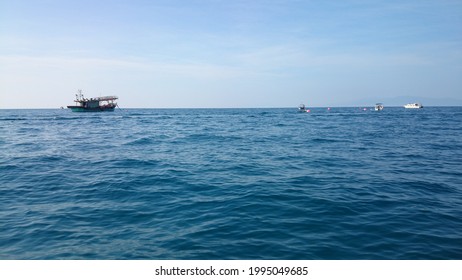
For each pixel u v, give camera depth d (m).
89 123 48.00
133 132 32.72
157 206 8.59
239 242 6.29
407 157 16.70
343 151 18.91
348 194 9.53
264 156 17.17
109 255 5.86
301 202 8.73
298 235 6.57
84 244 6.29
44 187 10.69
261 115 82.31
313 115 80.00
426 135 28.88
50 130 34.94
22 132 32.25
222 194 9.66
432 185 10.68
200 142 23.84
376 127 39.38
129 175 12.40
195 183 11.08
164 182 11.25
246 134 30.38
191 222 7.36
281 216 7.65
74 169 13.66
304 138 26.48
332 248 6.02
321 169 13.52
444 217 7.57
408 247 6.04
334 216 7.63
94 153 18.25
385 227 6.95
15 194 9.87
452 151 18.92
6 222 7.45
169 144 22.59
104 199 9.29
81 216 7.85
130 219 7.61
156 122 51.62
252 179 11.66
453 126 40.84
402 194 9.55
